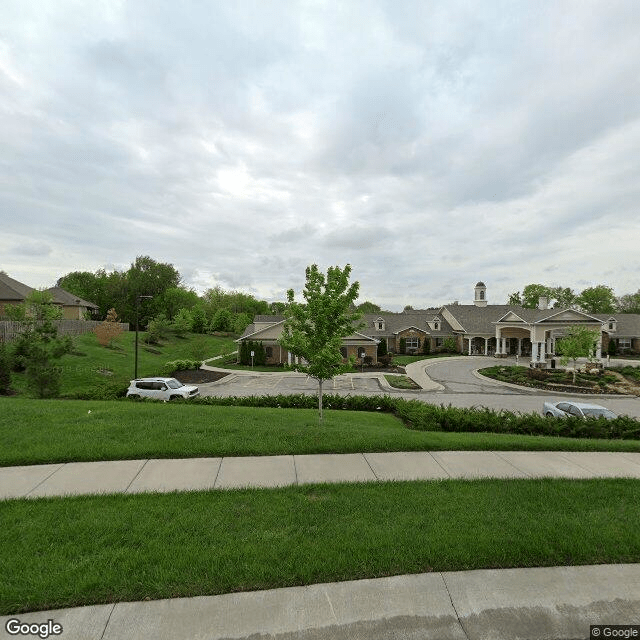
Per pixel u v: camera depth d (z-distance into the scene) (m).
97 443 8.69
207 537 5.09
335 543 5.00
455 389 29.44
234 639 3.63
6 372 20.53
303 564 4.58
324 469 7.71
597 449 9.64
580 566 4.77
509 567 4.70
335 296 12.02
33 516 5.55
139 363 36.72
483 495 6.56
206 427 10.09
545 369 38.16
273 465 7.88
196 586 4.22
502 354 50.88
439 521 5.62
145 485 6.75
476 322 56.84
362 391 28.39
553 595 4.28
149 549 4.80
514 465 8.27
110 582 4.21
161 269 88.25
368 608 4.03
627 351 53.47
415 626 3.83
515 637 3.76
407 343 55.59
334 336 11.95
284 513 5.78
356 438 9.48
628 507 6.23
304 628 3.77
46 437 9.02
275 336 42.78
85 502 6.00
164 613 3.88
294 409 16.08
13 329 30.34
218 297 97.31
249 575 4.39
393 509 5.99
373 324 55.16
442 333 57.12
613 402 25.23
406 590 4.29
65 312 59.41
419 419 13.42
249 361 42.31
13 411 11.35
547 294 83.19
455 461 8.44
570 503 6.32
